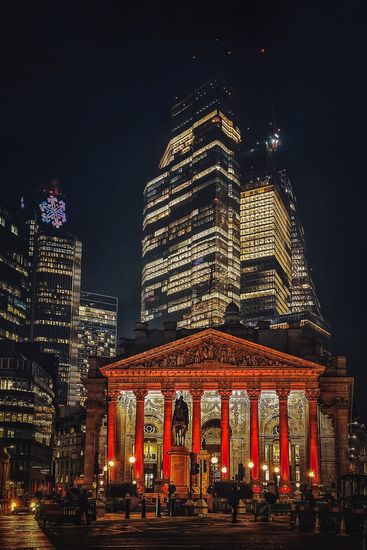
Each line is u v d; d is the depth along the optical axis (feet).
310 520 183.62
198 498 292.61
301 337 432.25
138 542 137.08
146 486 423.64
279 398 391.24
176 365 399.65
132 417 430.61
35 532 166.30
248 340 403.75
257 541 143.64
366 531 72.84
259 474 383.24
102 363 456.04
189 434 425.28
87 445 430.20
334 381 426.51
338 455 414.00
